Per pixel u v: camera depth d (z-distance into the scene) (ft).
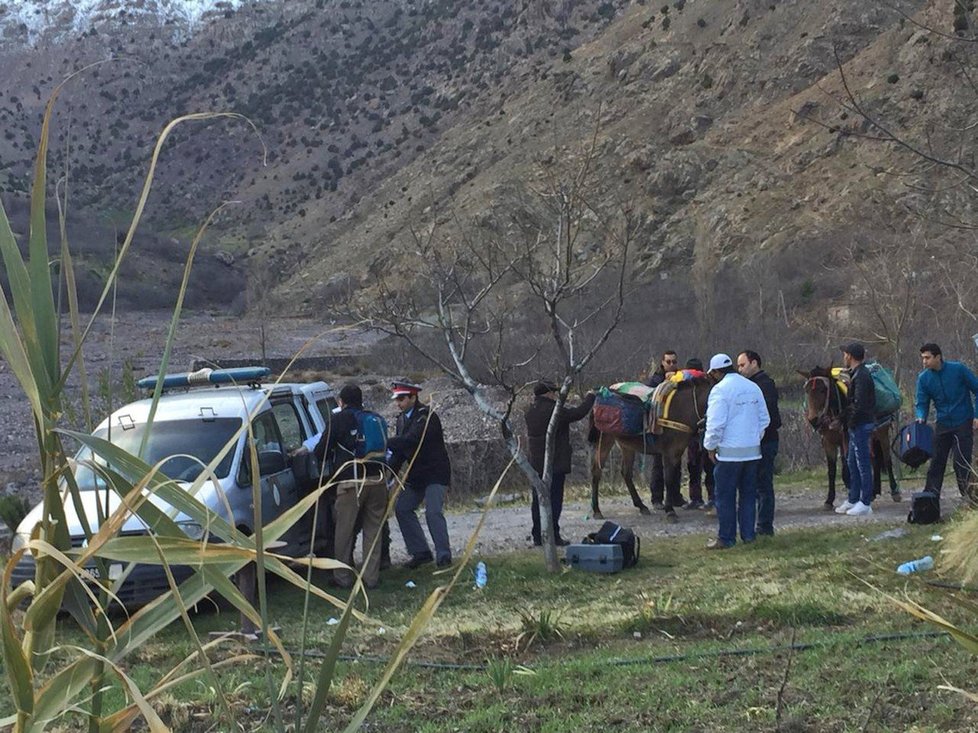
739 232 230.68
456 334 39.06
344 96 515.50
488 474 63.62
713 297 136.26
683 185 263.08
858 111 18.71
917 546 30.86
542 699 18.70
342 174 440.45
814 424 42.50
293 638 24.93
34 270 5.61
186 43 643.45
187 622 5.53
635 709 17.58
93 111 542.57
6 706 18.49
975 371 66.80
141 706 5.15
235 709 18.54
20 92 581.53
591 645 23.71
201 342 194.29
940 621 6.46
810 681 18.24
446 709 18.56
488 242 41.83
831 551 32.09
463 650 23.53
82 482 25.40
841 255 147.23
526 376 86.43
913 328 77.25
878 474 44.24
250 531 29.45
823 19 286.66
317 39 593.42
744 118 280.92
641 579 31.07
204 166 469.57
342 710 18.72
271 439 33.06
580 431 70.08
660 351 122.01
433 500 33.81
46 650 5.47
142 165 472.85
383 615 28.09
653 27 338.75
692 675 19.43
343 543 31.42
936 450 36.40
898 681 17.56
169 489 5.66
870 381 40.37
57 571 5.66
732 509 35.40
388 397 123.03
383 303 33.58
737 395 35.19
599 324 123.13
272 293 271.90
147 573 26.84
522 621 25.00
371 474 31.42
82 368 6.15
